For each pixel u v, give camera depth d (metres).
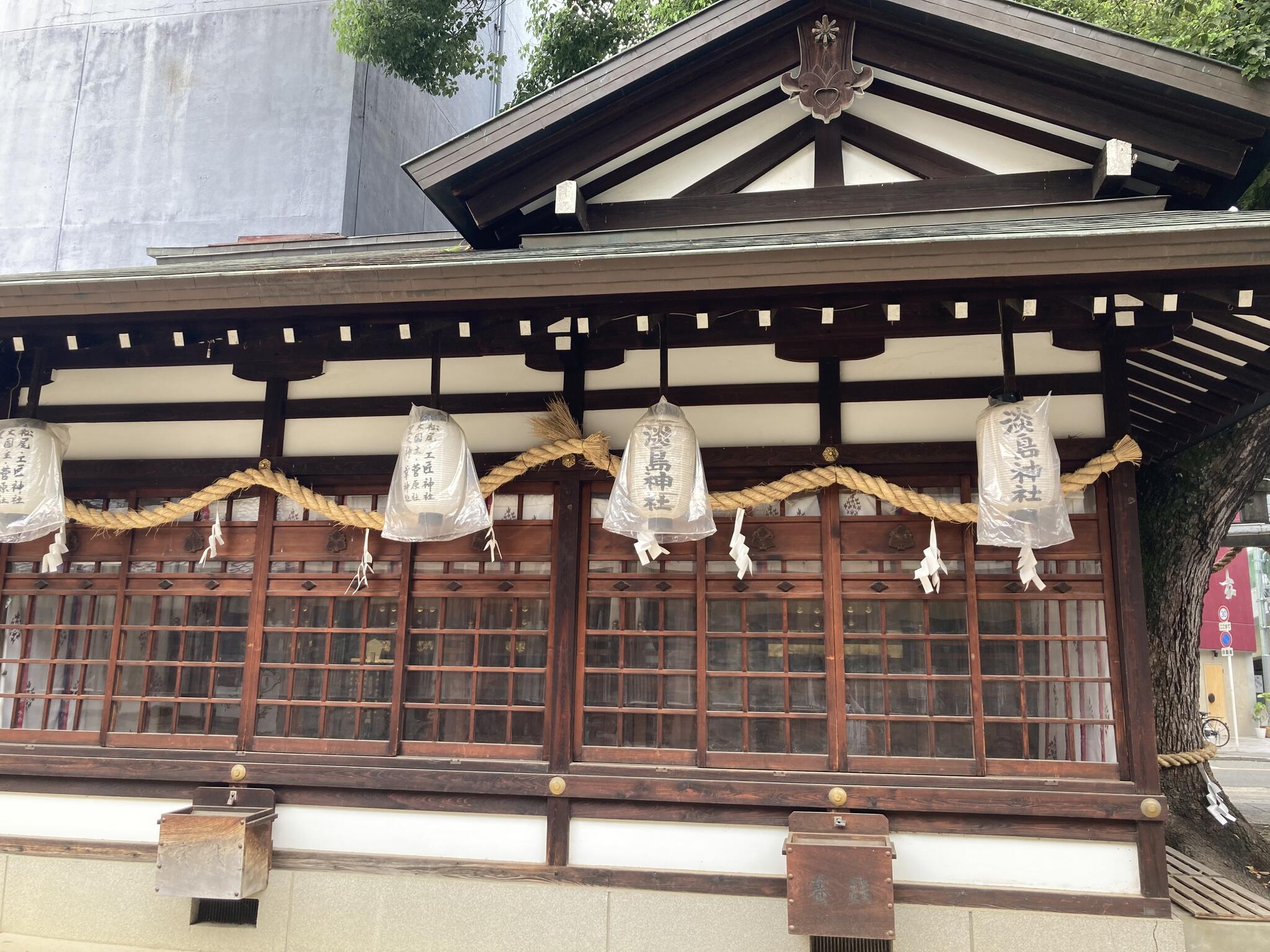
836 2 5.05
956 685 4.57
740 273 3.89
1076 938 4.17
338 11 10.55
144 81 12.03
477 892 4.61
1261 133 4.70
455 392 5.23
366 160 11.67
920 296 4.20
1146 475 7.98
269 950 4.73
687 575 4.85
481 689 4.94
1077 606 4.56
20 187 11.98
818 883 4.05
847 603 4.71
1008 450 4.11
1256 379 4.76
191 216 11.42
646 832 4.58
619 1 10.41
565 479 4.95
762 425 4.88
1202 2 6.62
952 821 4.37
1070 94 4.96
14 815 5.12
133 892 4.92
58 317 4.74
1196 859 6.63
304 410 5.34
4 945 4.87
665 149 5.55
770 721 4.66
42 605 5.48
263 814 4.71
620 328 4.80
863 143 5.45
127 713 5.25
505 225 5.70
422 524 4.46
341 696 5.05
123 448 5.49
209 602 5.30
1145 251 3.61
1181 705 7.61
